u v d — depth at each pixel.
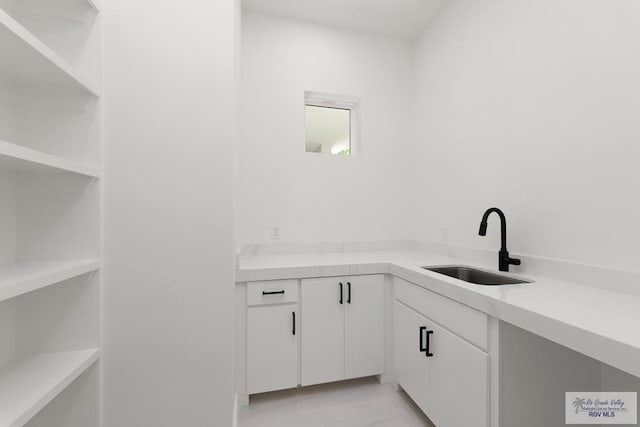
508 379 1.08
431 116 2.37
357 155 2.47
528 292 1.16
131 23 1.25
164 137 1.28
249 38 2.23
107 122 1.22
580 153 1.30
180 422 1.29
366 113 2.50
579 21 1.31
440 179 2.26
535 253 1.51
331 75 2.41
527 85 1.56
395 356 1.85
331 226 2.40
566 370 1.15
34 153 0.82
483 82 1.86
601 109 1.23
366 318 1.88
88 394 1.17
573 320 0.86
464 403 1.23
